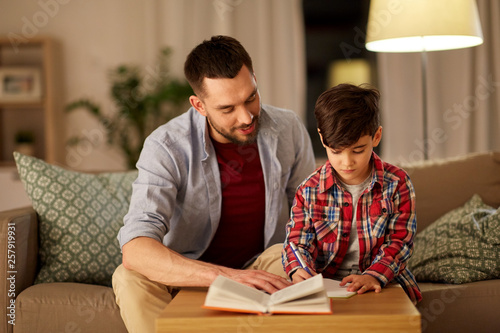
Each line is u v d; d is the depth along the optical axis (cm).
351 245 148
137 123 411
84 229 200
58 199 201
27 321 174
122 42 433
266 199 182
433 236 194
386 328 108
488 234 179
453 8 225
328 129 132
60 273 194
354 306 116
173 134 177
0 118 431
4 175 382
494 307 164
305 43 447
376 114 136
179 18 426
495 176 216
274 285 129
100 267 199
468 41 249
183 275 140
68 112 432
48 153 413
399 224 144
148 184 167
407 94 412
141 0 431
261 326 110
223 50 158
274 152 182
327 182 145
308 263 138
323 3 444
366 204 145
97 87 434
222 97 157
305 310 110
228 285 118
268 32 419
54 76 432
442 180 217
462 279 170
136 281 154
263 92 421
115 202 214
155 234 153
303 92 427
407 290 147
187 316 112
